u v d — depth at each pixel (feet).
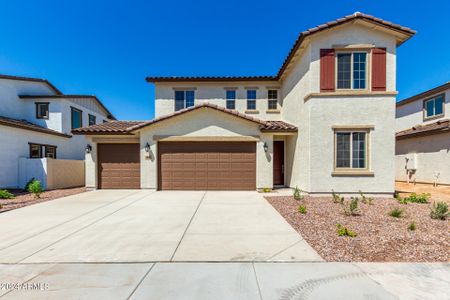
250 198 36.65
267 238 19.35
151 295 11.65
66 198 37.01
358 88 37.83
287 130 43.11
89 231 21.15
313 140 37.99
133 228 21.97
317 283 12.71
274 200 35.04
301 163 41.16
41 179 48.67
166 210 28.94
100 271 13.99
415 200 33.88
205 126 43.93
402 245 17.79
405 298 11.43
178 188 44.19
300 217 25.57
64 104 67.00
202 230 21.39
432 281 12.96
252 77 54.60
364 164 37.76
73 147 69.97
